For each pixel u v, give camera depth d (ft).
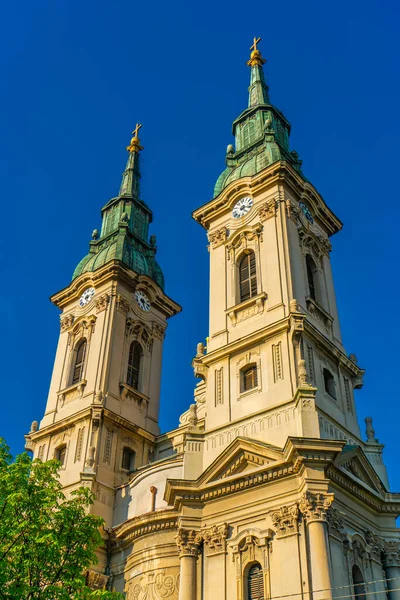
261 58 213.46
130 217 219.82
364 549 116.98
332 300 156.35
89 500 102.06
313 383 129.59
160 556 131.13
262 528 113.39
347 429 133.80
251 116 191.31
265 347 134.82
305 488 109.09
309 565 104.53
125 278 191.93
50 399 184.14
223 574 114.21
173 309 205.57
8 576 87.56
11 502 91.56
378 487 129.49
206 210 166.40
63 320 196.75
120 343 183.42
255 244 151.94
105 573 143.43
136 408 179.63
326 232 171.01
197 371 144.05
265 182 157.58
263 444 119.14
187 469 129.29
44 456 172.14
